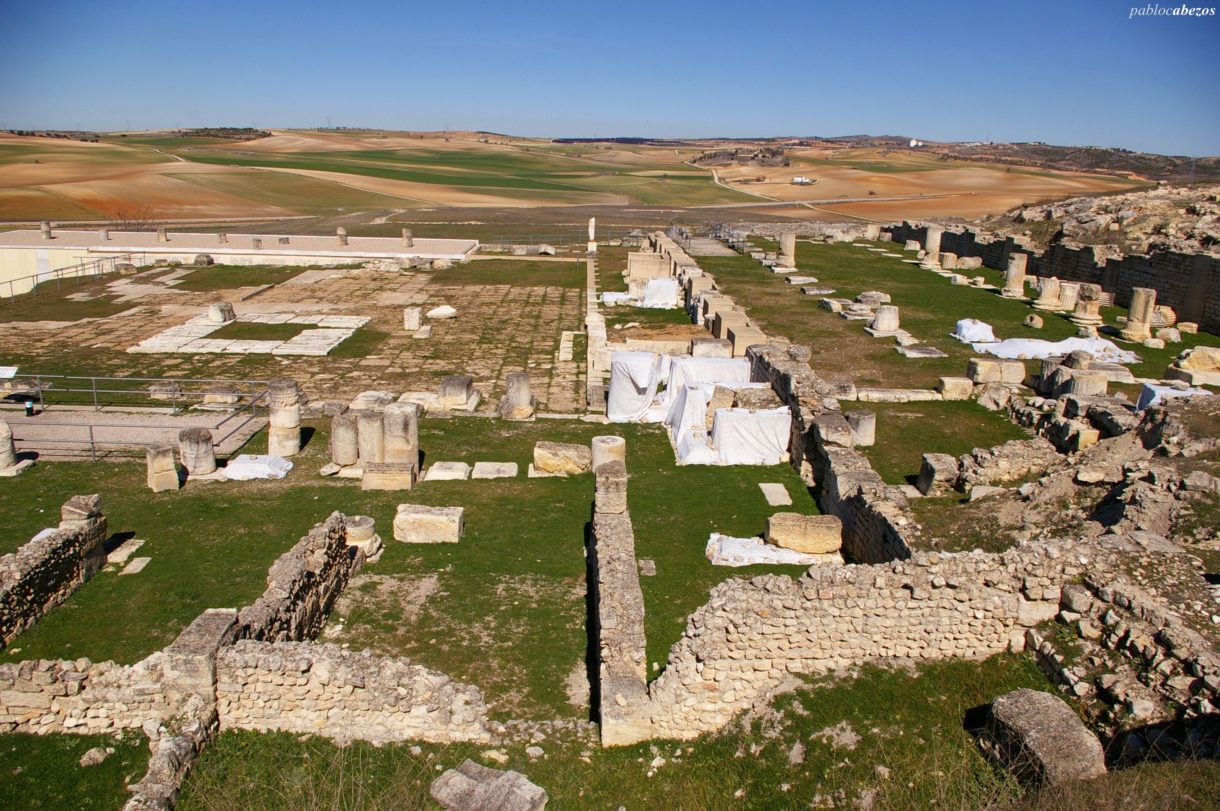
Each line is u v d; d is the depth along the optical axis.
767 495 20.39
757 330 30.11
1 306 44.09
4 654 13.68
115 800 10.34
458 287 50.38
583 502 20.28
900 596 11.45
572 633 14.38
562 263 59.41
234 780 10.47
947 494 19.11
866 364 32.25
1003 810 8.82
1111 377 29.09
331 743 11.13
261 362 34.31
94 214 89.62
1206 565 12.78
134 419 26.95
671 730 11.23
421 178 146.00
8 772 10.70
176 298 46.53
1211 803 8.25
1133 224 52.44
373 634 14.27
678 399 25.78
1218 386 26.86
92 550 16.25
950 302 43.28
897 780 10.02
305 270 55.06
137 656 13.66
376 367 33.97
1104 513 15.16
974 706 10.95
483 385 31.58
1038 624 11.73
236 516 19.28
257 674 11.16
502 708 12.19
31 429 25.78
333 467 22.27
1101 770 9.25
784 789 10.16
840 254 61.28
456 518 17.86
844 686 11.33
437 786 10.12
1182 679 10.17
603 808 10.16
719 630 11.21
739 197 138.00
